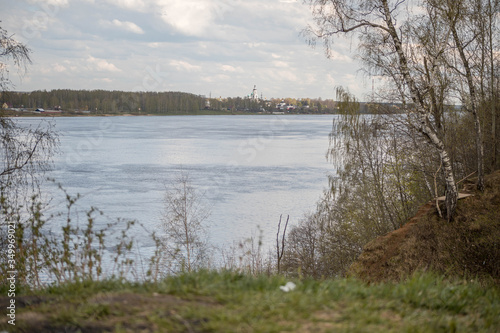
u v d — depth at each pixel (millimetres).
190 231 32219
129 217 39844
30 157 15477
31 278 8055
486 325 5754
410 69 19312
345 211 31297
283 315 5094
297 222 41188
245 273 7293
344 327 4840
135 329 4727
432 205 19953
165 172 73125
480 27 19766
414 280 7160
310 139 137750
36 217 8906
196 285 6230
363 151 30875
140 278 8211
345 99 32062
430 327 5273
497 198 18469
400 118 23016
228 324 4777
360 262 18547
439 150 18391
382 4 16375
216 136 146125
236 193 55375
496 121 24594
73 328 4785
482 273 14383
